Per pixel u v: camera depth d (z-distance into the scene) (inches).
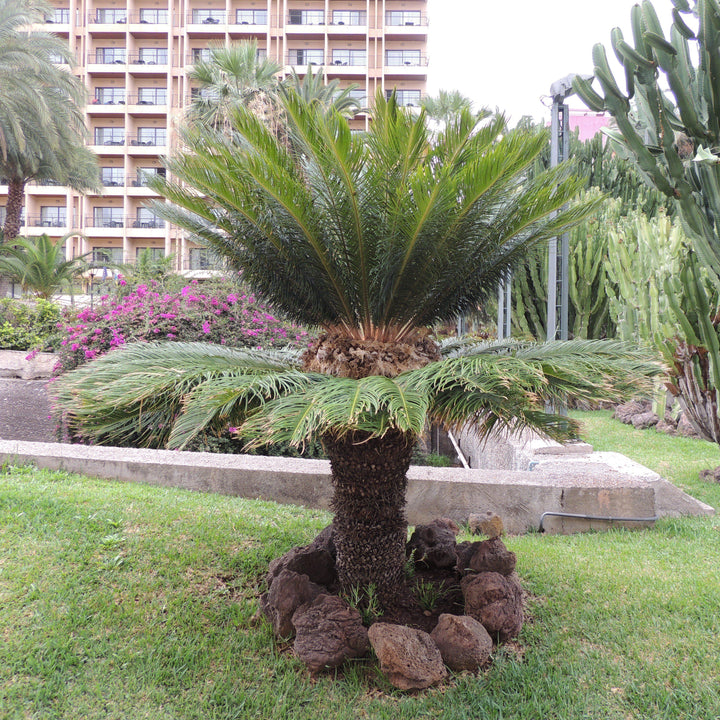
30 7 792.3
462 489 187.5
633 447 329.1
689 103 176.7
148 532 154.7
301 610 111.7
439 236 108.3
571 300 475.2
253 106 592.1
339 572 121.8
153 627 116.9
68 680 102.1
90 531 151.6
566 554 159.3
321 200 113.2
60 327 439.2
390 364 107.3
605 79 180.4
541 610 128.3
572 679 103.7
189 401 92.2
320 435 107.3
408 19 1481.3
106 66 1396.4
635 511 185.5
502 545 126.3
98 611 120.4
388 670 100.0
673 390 263.0
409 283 116.8
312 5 1477.6
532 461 222.1
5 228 858.8
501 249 122.7
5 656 106.1
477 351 137.2
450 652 106.0
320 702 98.0
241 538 156.6
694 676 104.1
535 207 108.3
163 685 102.0
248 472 199.6
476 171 97.7
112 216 1405.0
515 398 92.6
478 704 96.8
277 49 1440.7
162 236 1343.5
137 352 115.7
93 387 101.4
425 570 137.6
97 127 1412.4
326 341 114.7
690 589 136.7
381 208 106.3
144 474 204.7
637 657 110.4
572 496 185.2
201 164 103.9
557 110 281.9
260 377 96.1
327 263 115.4
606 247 460.8
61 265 727.1
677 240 290.7
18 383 419.8
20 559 135.7
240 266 126.3
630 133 183.3
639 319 323.0
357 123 1115.9
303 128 98.5
